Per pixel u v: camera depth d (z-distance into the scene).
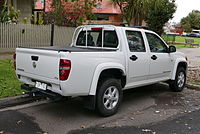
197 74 9.55
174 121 4.64
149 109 5.38
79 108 5.34
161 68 6.12
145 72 5.60
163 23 16.83
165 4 16.58
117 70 4.93
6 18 13.77
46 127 4.27
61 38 14.59
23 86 5.01
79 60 4.12
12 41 12.80
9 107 5.29
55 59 4.06
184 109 5.40
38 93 4.55
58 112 5.06
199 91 7.17
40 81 4.59
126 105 5.66
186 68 7.21
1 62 9.60
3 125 4.30
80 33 6.14
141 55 5.43
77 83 4.14
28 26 13.24
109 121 4.60
